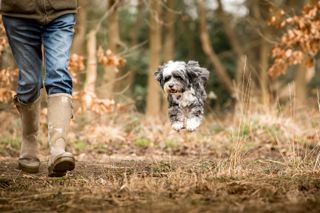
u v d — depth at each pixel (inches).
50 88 209.0
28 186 210.8
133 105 506.0
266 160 284.8
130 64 952.9
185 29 1084.5
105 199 177.8
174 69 255.9
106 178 226.1
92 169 259.0
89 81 487.8
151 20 724.0
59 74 207.5
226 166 243.1
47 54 210.2
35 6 209.5
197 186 193.0
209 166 251.3
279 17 402.3
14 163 291.0
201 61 1127.6
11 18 211.8
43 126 420.5
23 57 214.2
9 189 206.1
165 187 196.5
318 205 163.3
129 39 1035.9
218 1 936.3
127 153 377.1
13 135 426.0
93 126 437.4
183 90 256.7
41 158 331.3
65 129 206.5
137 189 192.1
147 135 439.8
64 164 197.5
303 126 455.8
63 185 211.9
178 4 1040.8
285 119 436.1
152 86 739.4
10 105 425.1
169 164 267.1
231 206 163.3
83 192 191.8
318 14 393.7
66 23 212.8
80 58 384.8
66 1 213.3
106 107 377.7
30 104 228.5
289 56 382.9
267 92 573.3
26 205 176.2
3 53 407.2
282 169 242.4
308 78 892.6
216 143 399.9
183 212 155.8
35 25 212.8
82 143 402.9
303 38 379.2
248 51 1041.5
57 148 202.4
